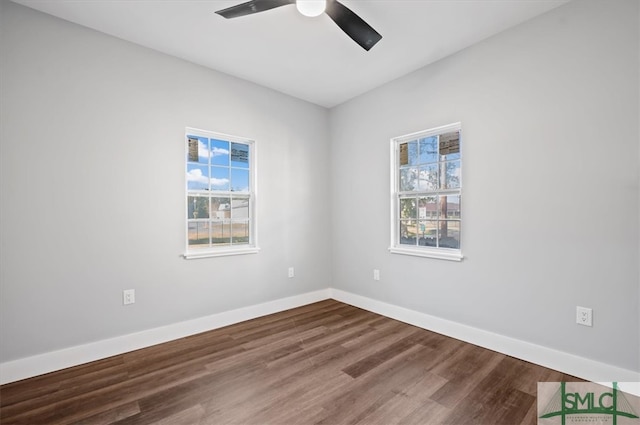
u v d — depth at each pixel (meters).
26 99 2.16
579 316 2.11
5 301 2.09
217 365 2.31
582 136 2.09
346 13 1.93
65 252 2.30
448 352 2.51
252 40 2.60
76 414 1.75
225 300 3.16
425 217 3.14
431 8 2.19
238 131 3.28
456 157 2.88
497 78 2.50
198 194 3.04
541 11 2.23
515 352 2.41
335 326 3.12
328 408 1.79
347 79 3.33
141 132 2.66
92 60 2.42
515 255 2.41
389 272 3.41
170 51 2.76
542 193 2.27
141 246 2.65
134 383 2.07
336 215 4.07
